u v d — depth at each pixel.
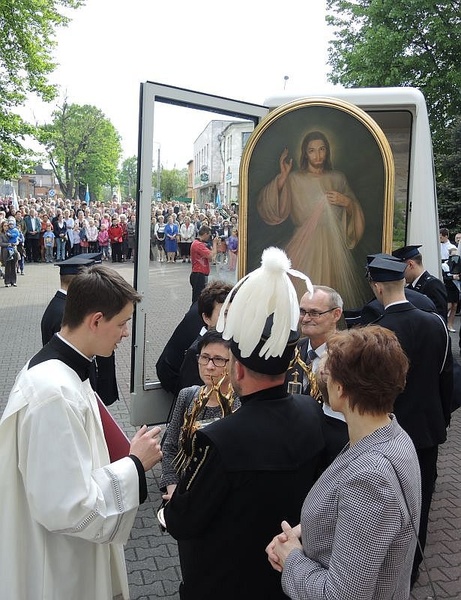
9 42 16.58
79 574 2.04
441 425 3.47
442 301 5.11
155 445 2.12
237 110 4.89
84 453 1.90
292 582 1.62
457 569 3.71
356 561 1.49
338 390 1.71
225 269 5.06
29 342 10.14
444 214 16.72
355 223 5.02
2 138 17.78
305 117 4.95
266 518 1.78
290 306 1.82
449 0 17.69
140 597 3.40
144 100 4.38
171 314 4.77
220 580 1.83
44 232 23.16
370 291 5.05
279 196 5.04
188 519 1.80
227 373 2.63
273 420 1.82
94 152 55.78
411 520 1.57
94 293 2.01
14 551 1.91
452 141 17.12
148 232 4.56
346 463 1.63
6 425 1.91
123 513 1.94
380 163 4.92
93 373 4.27
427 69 18.41
